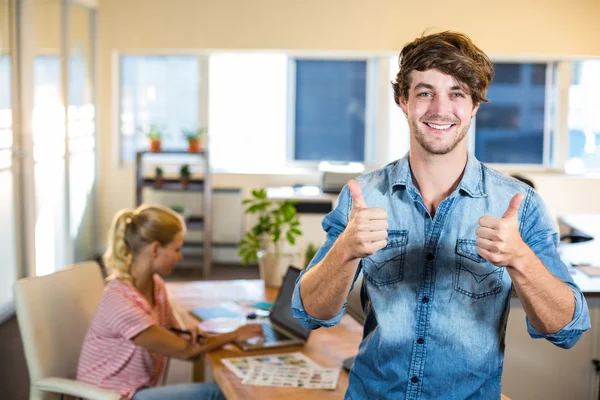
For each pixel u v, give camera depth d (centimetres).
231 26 695
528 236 151
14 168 526
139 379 271
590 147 753
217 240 732
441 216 153
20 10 526
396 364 155
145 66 733
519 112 755
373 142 758
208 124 740
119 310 267
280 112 753
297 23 692
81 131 677
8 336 478
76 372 281
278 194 648
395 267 155
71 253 650
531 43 682
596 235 443
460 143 151
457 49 144
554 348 320
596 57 705
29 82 537
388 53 707
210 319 304
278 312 291
